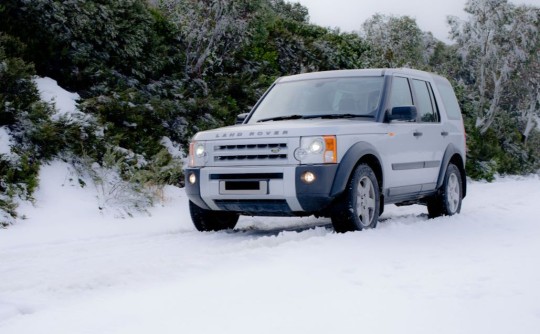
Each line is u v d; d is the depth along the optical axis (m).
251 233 7.34
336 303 3.52
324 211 6.71
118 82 12.09
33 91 9.98
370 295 3.70
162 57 13.55
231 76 15.79
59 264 5.33
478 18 28.66
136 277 4.53
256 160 6.61
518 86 30.75
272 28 19.75
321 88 7.82
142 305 3.63
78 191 9.21
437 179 8.41
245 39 14.68
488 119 27.34
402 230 6.70
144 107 11.82
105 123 10.89
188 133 12.44
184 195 10.70
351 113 7.39
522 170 27.64
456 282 4.02
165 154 11.27
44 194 8.81
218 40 14.44
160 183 10.23
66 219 8.30
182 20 14.38
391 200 7.50
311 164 6.39
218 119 13.34
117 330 3.13
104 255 5.77
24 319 3.44
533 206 10.09
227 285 4.08
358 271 4.46
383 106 7.36
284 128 6.59
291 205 6.53
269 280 4.19
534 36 28.31
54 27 11.55
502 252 5.30
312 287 3.96
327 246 5.58
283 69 18.88
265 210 6.72
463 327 2.99
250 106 15.02
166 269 4.76
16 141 9.34
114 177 9.91
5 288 4.35
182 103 12.87
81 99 11.12
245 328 3.06
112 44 12.36
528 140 32.84
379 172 7.09
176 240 6.77
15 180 8.60
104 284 4.34
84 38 11.93
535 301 3.47
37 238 7.04
